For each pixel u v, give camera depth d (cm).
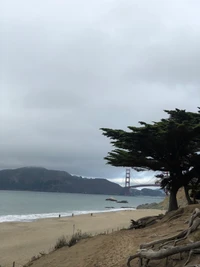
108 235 2002
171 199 2597
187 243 1040
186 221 1670
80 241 1970
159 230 1759
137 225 2244
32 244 2658
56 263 1525
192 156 2600
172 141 2355
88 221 4631
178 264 955
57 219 5000
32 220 4853
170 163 2533
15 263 1958
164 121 2344
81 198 18662
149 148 2439
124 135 2359
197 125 2194
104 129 2469
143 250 1034
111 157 2581
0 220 4912
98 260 1353
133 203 16950
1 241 2808
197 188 2939
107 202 15800
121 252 1391
